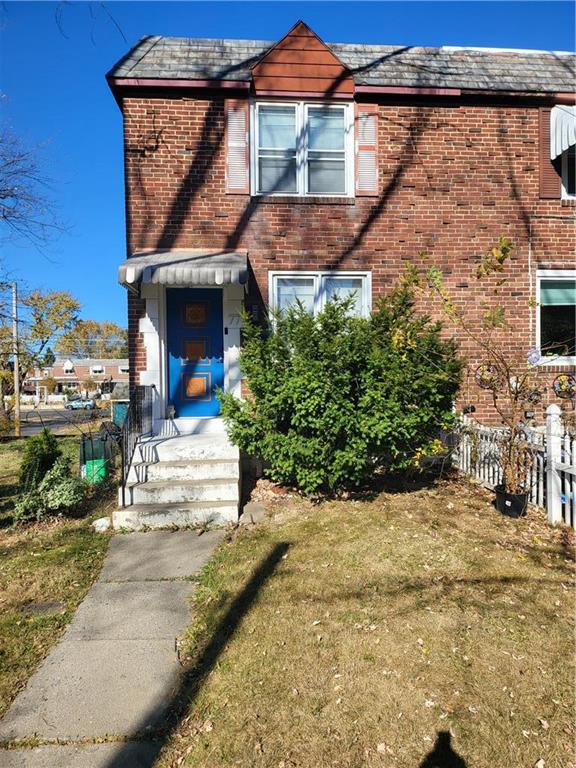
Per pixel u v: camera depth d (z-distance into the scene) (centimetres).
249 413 630
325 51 808
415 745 245
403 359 607
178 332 817
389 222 823
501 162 840
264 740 252
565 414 806
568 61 913
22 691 300
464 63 870
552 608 362
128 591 430
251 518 594
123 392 2862
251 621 363
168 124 788
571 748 242
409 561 441
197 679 306
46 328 2452
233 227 800
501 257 597
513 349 841
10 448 1432
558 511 534
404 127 825
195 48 836
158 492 613
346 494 649
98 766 243
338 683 291
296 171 821
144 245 787
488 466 668
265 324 795
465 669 298
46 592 429
